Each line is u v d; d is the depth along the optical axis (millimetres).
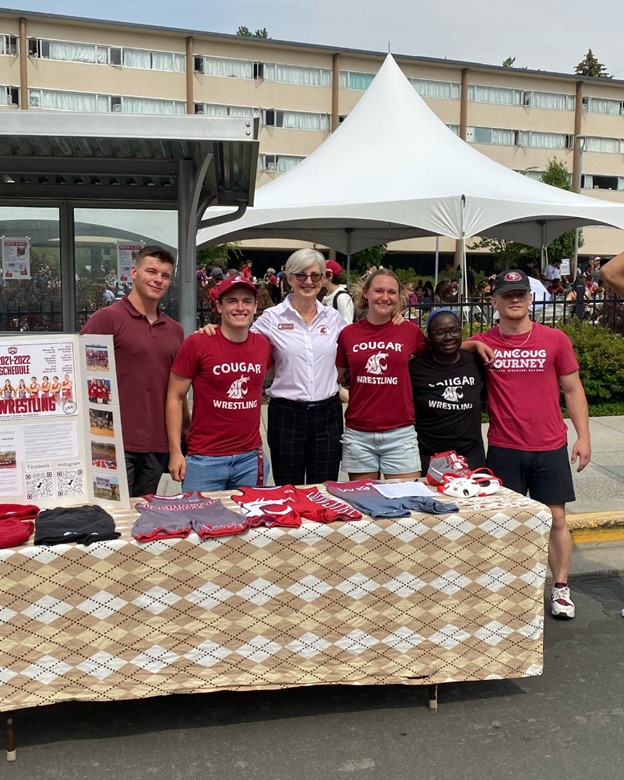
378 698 3406
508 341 4105
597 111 48719
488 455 4230
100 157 6066
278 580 3057
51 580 2869
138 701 3375
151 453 4035
